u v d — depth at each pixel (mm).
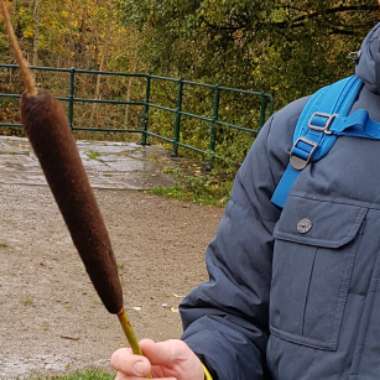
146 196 10656
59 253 7777
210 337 1688
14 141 13648
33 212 9188
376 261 1526
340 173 1591
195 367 1493
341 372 1532
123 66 21344
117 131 14086
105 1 24688
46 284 6902
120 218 9484
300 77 14148
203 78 15148
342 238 1549
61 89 25344
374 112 1646
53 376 5125
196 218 9820
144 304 6719
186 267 7863
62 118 946
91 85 24500
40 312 6273
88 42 25828
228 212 1784
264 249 1714
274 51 14172
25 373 5160
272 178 1729
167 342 1501
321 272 1565
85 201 1008
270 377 1711
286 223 1631
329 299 1552
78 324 6117
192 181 11234
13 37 928
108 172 11891
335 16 14148
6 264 7297
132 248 8328
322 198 1595
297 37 14055
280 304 1621
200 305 1782
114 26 24406
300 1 13859
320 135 1647
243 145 12797
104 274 1087
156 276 7496
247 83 14711
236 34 14391
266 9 13234
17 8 25719
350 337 1530
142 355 1329
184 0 13969
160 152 13633
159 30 14867
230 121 14523
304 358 1570
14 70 21469
